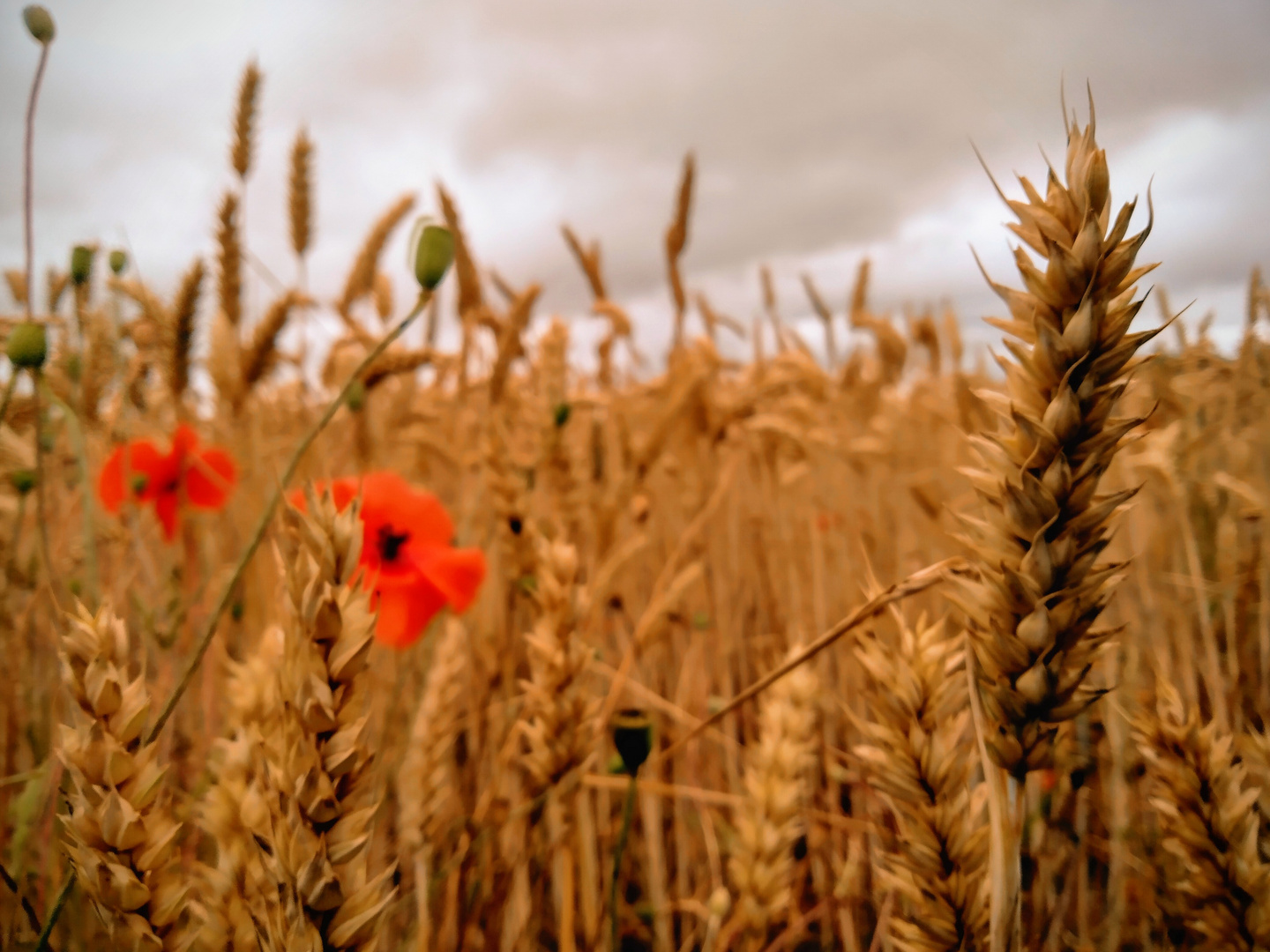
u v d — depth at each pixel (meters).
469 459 0.49
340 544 0.24
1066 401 0.24
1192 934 0.31
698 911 0.43
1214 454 0.62
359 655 0.24
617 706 0.51
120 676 0.25
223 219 0.51
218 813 0.27
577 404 0.61
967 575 0.25
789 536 0.64
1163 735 0.29
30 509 0.46
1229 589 0.44
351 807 0.24
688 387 0.56
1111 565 0.24
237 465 0.52
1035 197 0.24
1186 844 0.29
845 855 0.46
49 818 0.32
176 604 0.43
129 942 0.24
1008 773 0.25
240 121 0.51
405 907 0.39
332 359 0.57
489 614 0.46
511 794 0.43
